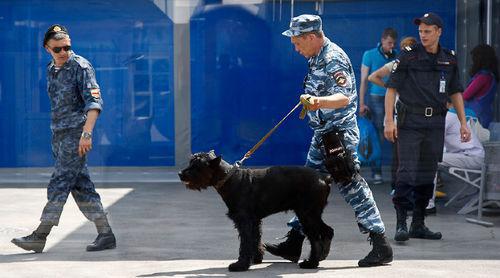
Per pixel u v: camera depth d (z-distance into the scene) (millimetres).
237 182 8328
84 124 9328
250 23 10523
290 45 10516
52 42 9180
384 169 11125
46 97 10953
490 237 9938
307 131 10602
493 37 10797
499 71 10977
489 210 10883
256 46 10547
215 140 10719
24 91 10906
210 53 10594
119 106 10742
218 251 9336
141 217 10266
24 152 11000
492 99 11008
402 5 10695
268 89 10602
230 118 10656
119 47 10617
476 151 10945
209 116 10695
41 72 10883
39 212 10508
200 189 8328
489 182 10906
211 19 10539
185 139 10789
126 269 8625
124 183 10867
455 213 10977
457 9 10727
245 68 10578
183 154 10828
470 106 11016
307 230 8500
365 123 11086
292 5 10523
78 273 8477
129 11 10555
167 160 10852
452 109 10969
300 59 10539
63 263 8898
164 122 10781
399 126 10039
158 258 9047
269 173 8383
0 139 10992
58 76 9266
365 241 9750
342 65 8352
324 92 8383
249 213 8359
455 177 11078
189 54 10609
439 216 10828
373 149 11086
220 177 8289
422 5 10688
